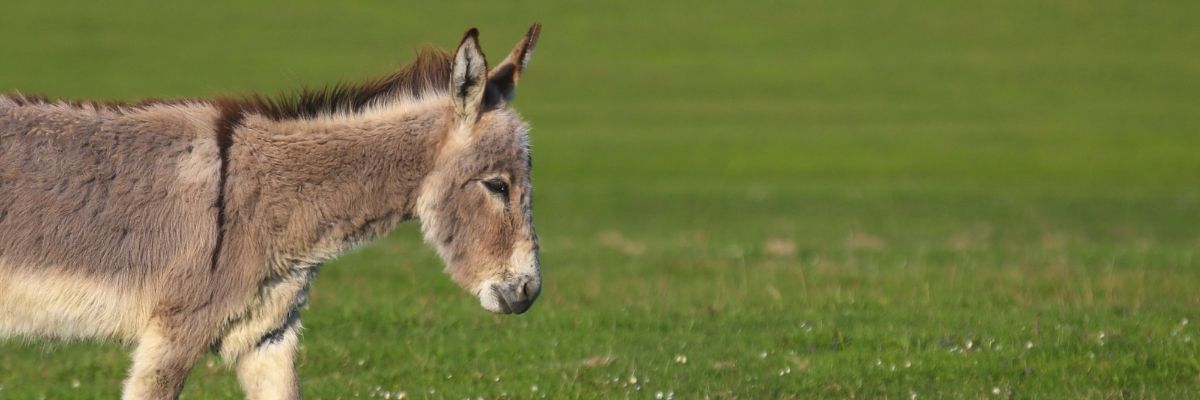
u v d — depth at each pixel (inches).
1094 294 1798.7
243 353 1006.4
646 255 2485.2
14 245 952.3
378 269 2183.8
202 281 966.4
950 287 1889.8
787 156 5556.1
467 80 997.8
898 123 6382.9
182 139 984.9
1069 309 1642.5
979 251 2502.5
